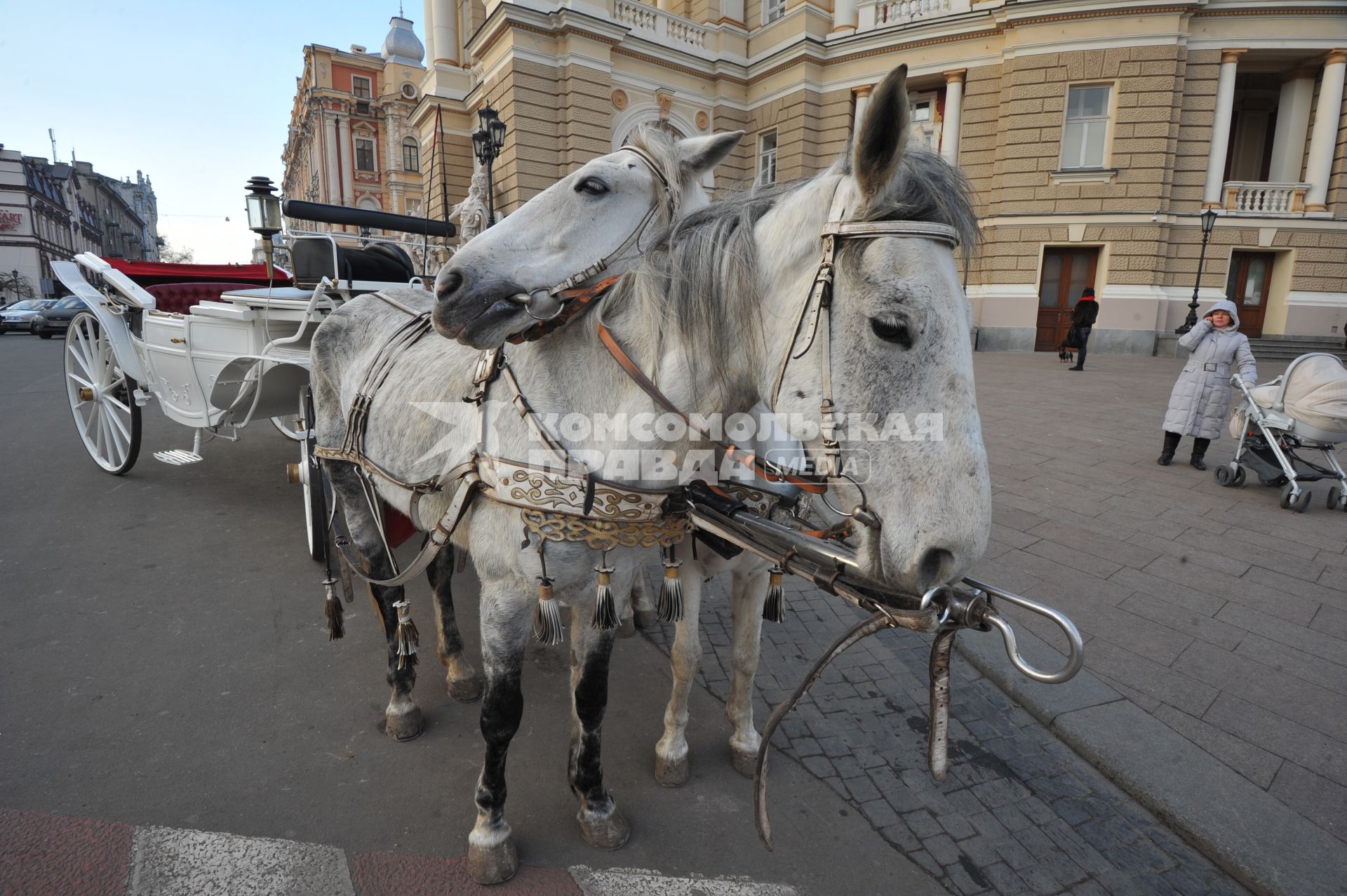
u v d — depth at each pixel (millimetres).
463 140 19391
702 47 17984
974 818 2395
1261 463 5617
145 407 9219
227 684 3051
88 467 6184
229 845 2164
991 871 2172
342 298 4020
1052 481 6047
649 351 1669
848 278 1290
